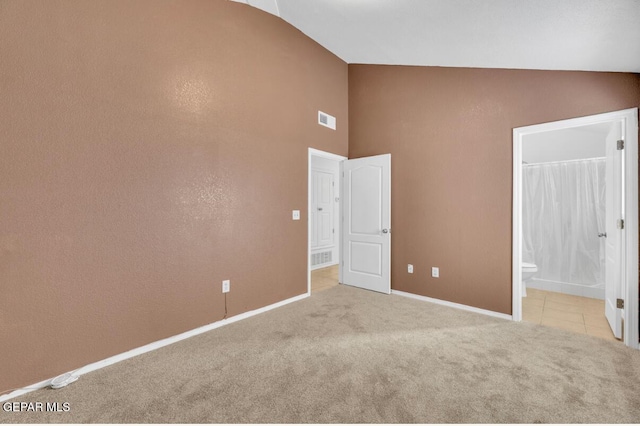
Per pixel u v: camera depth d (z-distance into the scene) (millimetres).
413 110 3625
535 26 1974
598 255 3568
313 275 4934
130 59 2217
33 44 1804
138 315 2273
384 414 1590
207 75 2703
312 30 3482
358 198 4094
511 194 2908
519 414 1576
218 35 2791
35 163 1823
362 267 4070
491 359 2148
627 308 2338
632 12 1579
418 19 2387
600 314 3045
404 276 3709
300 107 3600
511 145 2904
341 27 3123
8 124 1729
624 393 1741
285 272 3438
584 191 3660
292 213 3523
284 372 2002
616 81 2383
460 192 3242
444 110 3363
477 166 3123
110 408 1654
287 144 3451
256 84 3119
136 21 2248
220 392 1793
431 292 3475
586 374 1941
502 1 1789
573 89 2568
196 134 2621
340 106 4184
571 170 3746
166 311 2432
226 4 2855
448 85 3336
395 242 3785
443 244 3373
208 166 2709
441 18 2254
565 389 1786
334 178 6008
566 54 2281
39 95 1828
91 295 2049
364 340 2475
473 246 3152
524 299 3547
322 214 5715
